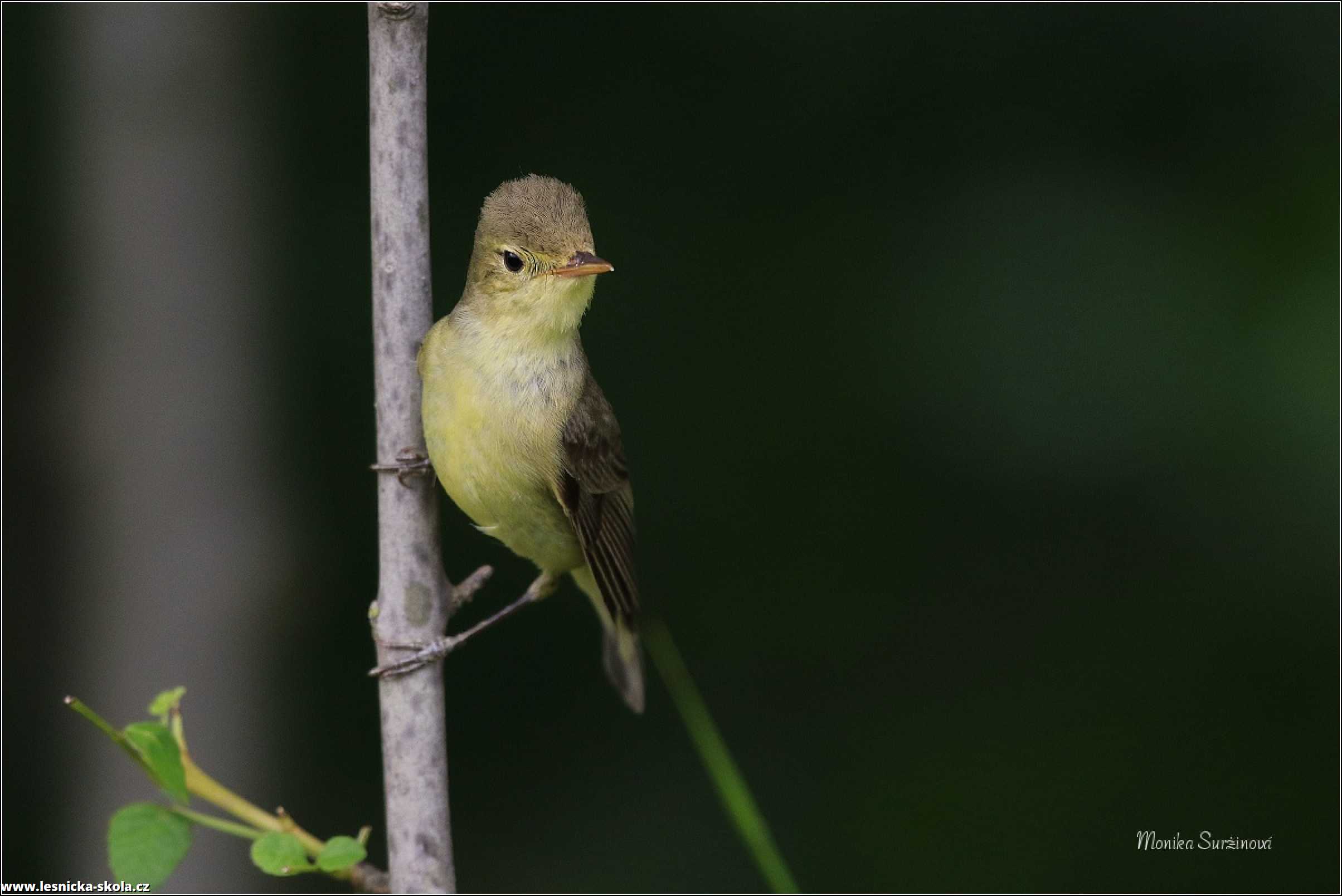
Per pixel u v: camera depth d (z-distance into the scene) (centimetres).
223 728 1096
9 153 1095
